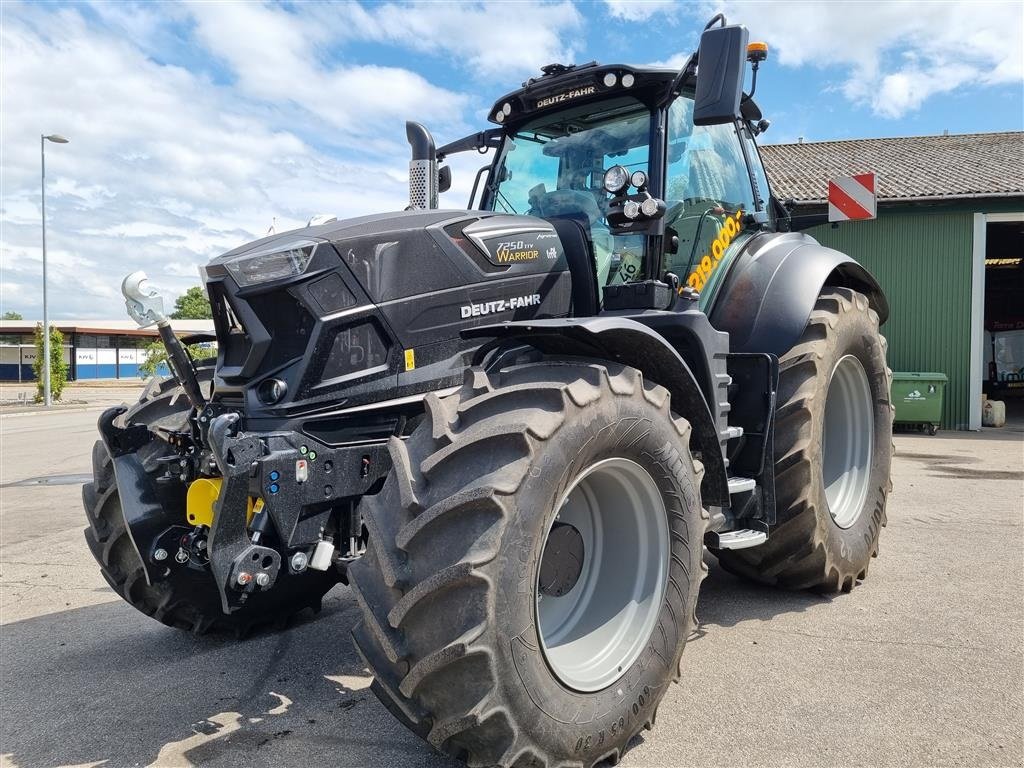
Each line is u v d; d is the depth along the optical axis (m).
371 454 2.64
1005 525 5.55
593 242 3.56
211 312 2.80
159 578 3.14
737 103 2.90
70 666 3.27
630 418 2.39
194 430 2.75
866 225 12.84
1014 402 18.72
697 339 3.03
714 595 4.07
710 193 3.90
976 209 12.32
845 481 4.30
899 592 4.05
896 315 12.80
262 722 2.73
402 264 2.77
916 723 2.62
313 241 2.62
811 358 3.70
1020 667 3.07
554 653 2.42
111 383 40.53
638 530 2.60
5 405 24.86
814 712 2.72
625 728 2.38
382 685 2.08
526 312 3.11
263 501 2.40
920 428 12.47
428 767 2.40
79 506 7.01
